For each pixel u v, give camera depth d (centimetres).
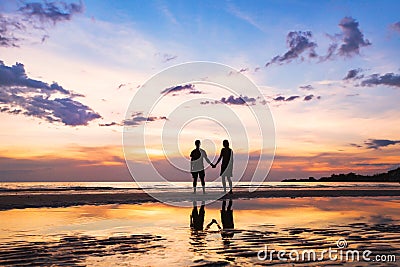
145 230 693
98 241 585
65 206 1073
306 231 691
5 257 475
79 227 716
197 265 445
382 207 1147
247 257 487
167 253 506
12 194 1476
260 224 780
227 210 1030
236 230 702
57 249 524
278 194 1616
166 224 770
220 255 496
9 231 662
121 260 466
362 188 2352
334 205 1198
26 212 930
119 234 648
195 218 866
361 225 769
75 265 442
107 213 935
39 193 1538
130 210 1007
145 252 511
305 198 1461
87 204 1142
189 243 575
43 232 658
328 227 741
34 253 500
